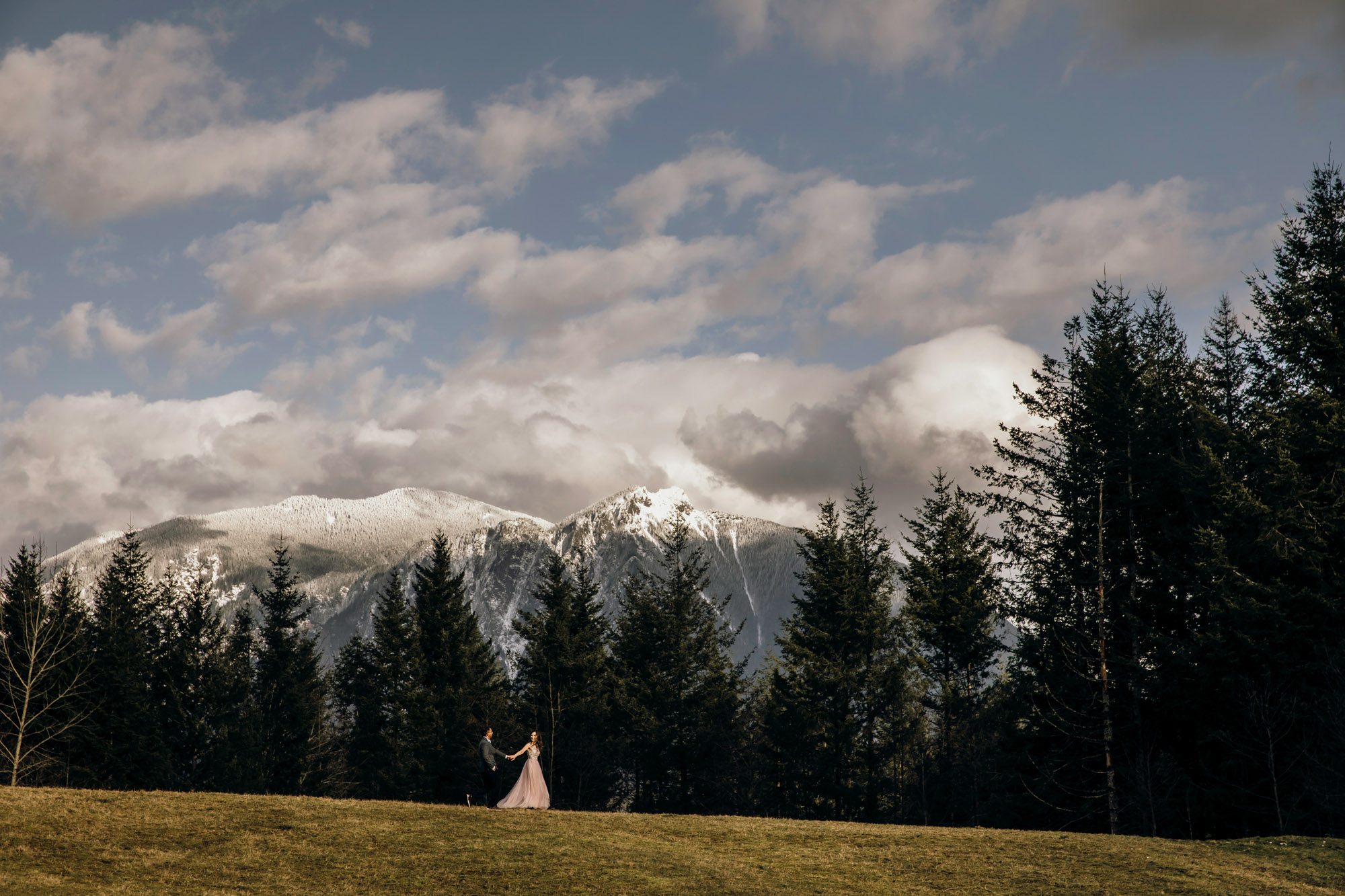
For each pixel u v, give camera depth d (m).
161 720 54.06
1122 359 37.81
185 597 59.38
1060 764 34.69
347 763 62.50
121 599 57.12
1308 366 33.12
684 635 57.69
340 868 15.71
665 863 17.34
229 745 53.50
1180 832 32.91
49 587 52.16
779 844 19.78
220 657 57.78
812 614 51.84
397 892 14.72
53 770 45.03
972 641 47.19
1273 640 29.25
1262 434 32.78
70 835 16.11
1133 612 34.88
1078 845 20.86
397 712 60.03
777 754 51.25
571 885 15.57
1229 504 31.05
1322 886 18.22
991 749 43.03
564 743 56.56
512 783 56.84
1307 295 33.88
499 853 17.16
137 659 52.03
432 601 64.62
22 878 13.66
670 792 54.50
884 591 52.56
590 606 65.44
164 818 17.80
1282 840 21.92
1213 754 32.31
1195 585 32.06
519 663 63.38
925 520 49.72
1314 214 34.75
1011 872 18.25
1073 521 37.12
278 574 63.53
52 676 44.47
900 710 47.91
